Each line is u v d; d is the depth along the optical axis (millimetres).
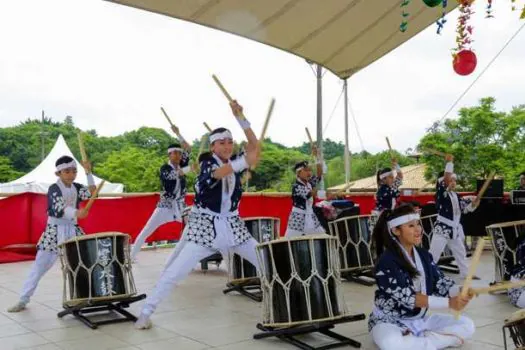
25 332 3479
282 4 4988
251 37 5695
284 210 8312
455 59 3348
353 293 4660
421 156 15742
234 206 3576
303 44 5988
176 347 3117
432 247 5211
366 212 8859
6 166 25484
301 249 3135
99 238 3785
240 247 3615
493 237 4434
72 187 4117
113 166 22422
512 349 2904
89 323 3582
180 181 5934
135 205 7480
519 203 6703
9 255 6707
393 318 2854
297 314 3104
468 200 5273
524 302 3758
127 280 3906
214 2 4746
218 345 3148
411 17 5582
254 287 4832
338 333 3354
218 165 3479
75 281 3754
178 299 4480
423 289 2850
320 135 8078
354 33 5816
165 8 4770
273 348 3088
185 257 3486
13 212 6883
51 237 4031
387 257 2791
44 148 29609
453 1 5297
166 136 27641
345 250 5109
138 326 3521
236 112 3262
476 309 3898
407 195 8820
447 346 2873
